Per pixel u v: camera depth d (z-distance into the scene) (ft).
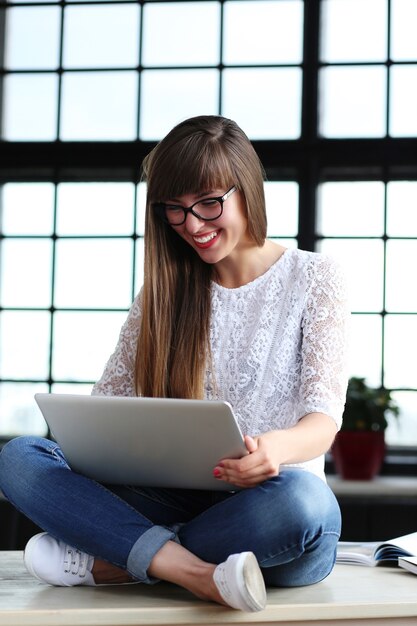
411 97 15.23
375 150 15.20
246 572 6.18
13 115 15.85
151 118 15.58
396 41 15.23
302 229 15.24
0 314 15.74
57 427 6.97
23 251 15.78
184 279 7.93
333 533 6.98
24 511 7.08
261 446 6.46
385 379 15.01
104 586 7.14
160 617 6.36
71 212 15.71
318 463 7.63
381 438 14.10
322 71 15.35
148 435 6.64
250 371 7.68
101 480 7.29
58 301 15.69
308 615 6.50
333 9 15.34
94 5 15.67
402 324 15.03
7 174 15.84
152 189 7.45
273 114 15.39
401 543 8.20
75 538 6.89
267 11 15.37
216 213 7.36
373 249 15.21
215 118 7.60
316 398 7.32
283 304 7.79
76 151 15.62
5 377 15.66
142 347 7.89
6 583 7.31
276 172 15.39
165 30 15.53
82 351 15.60
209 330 7.84
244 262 7.91
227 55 15.44
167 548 6.72
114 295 15.58
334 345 7.57
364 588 7.14
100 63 15.67
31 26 15.80
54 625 6.30
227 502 6.80
